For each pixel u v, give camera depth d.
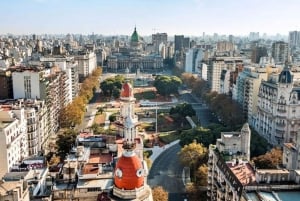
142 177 129.00
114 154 175.00
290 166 193.38
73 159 164.38
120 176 126.31
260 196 130.38
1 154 192.12
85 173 149.75
